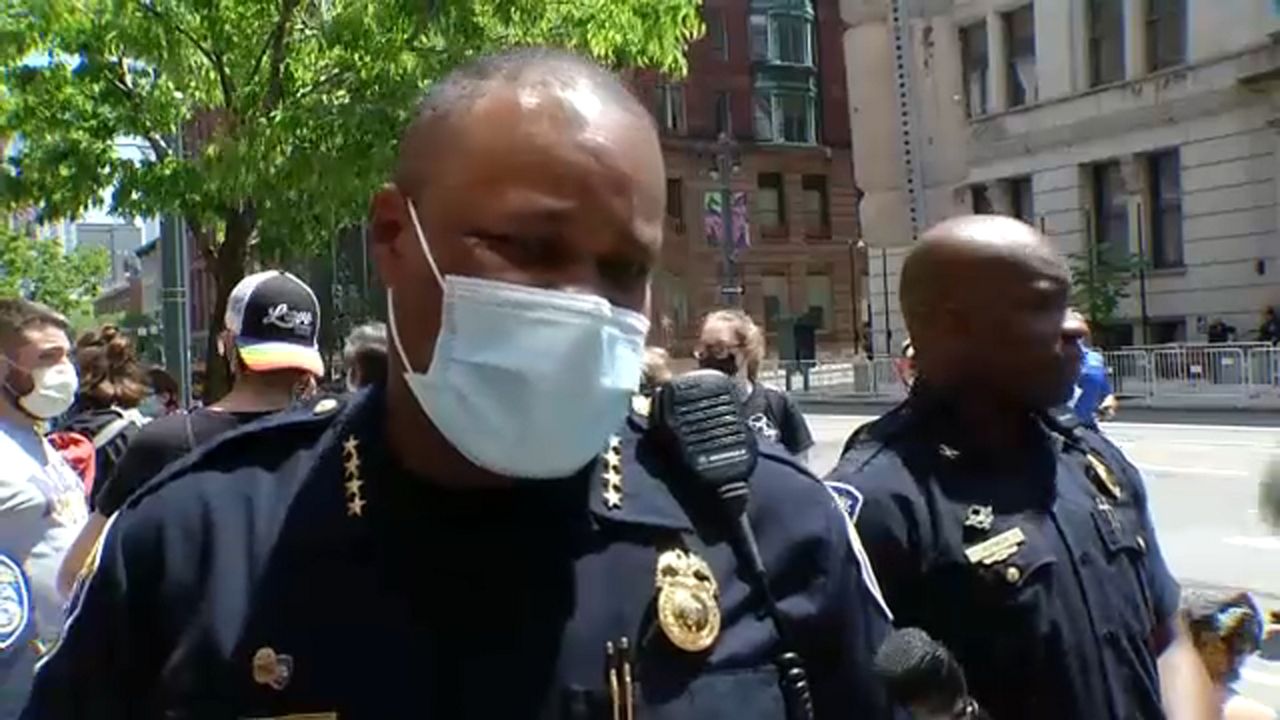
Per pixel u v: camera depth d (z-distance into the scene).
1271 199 27.44
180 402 9.66
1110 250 30.11
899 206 18.41
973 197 33.88
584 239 1.45
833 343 52.28
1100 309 29.09
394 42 8.71
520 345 1.42
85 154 8.89
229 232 8.66
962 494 2.51
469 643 1.47
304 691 1.46
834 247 52.56
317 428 1.62
